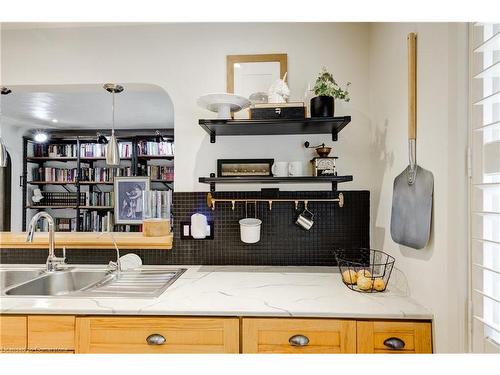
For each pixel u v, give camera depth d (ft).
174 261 6.63
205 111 6.68
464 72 3.50
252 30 6.65
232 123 5.61
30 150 15.93
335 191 6.29
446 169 3.77
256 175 6.47
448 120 3.69
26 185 15.51
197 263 6.62
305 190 6.60
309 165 6.59
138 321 4.33
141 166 15.39
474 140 3.35
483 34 3.21
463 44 3.50
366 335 4.16
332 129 6.18
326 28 6.59
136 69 6.72
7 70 6.71
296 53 6.61
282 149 6.65
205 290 5.04
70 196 15.81
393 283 5.30
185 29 6.70
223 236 6.60
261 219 6.58
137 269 6.31
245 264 6.57
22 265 6.51
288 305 4.42
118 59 6.70
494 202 3.19
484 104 3.19
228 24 6.66
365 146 6.51
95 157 15.31
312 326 4.22
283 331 4.24
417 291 4.50
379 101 5.99
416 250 4.51
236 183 6.52
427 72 4.22
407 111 4.79
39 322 4.34
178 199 6.65
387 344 4.12
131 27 6.73
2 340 4.34
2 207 14.73
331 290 5.04
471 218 3.42
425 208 4.19
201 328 4.31
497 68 3.00
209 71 6.68
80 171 15.53
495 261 3.15
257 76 6.58
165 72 6.71
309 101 6.56
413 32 4.61
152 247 6.54
